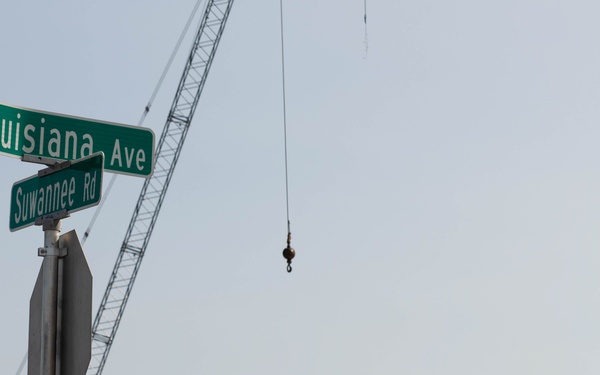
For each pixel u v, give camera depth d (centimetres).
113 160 1884
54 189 1708
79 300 1578
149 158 1922
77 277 1591
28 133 1811
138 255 15825
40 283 1617
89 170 1648
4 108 1789
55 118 1845
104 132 1884
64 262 1617
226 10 15400
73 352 1562
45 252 1619
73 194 1669
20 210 1773
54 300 1597
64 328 1584
